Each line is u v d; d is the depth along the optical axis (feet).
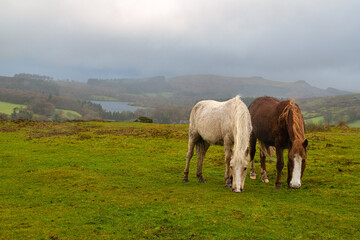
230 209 19.97
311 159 38.17
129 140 54.54
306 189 25.43
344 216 18.49
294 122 22.94
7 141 49.32
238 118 23.25
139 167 34.47
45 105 536.83
